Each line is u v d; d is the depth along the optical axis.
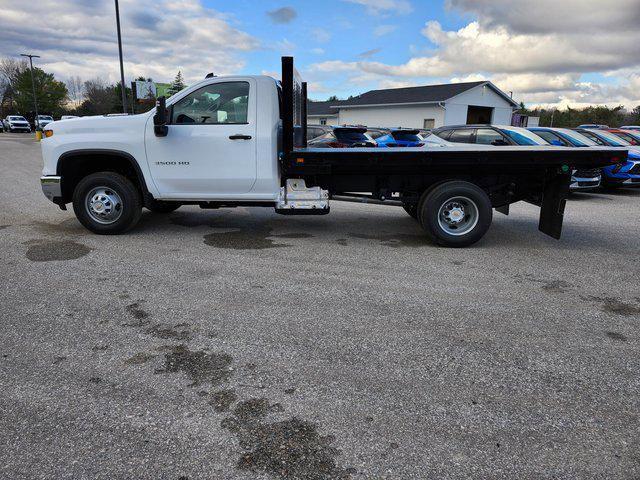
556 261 5.94
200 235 6.95
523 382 3.12
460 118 32.50
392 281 5.06
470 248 6.53
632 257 6.18
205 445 2.48
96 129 6.31
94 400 2.85
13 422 2.64
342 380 3.10
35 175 13.84
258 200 6.46
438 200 6.32
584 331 3.90
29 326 3.81
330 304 4.38
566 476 2.31
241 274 5.19
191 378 3.10
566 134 12.20
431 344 3.62
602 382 3.14
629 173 12.26
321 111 42.38
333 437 2.55
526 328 3.94
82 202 6.58
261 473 2.29
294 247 6.39
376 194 6.70
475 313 4.23
